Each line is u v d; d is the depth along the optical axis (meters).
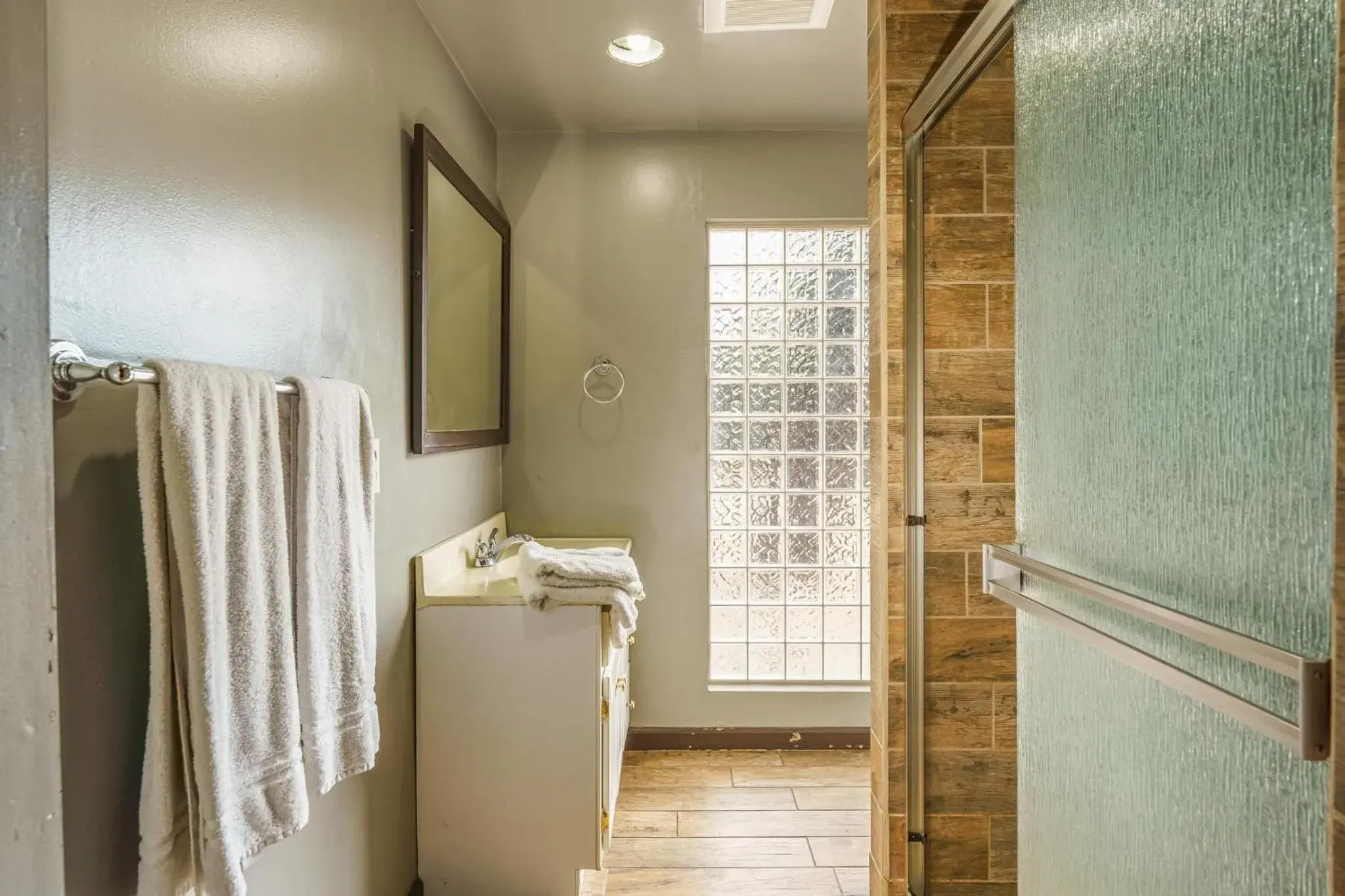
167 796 0.82
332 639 1.16
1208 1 0.70
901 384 1.75
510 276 2.80
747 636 2.92
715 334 2.93
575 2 1.96
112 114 0.86
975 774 1.77
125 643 0.90
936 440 1.76
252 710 0.94
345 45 1.50
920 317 1.75
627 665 2.62
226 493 0.90
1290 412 0.61
